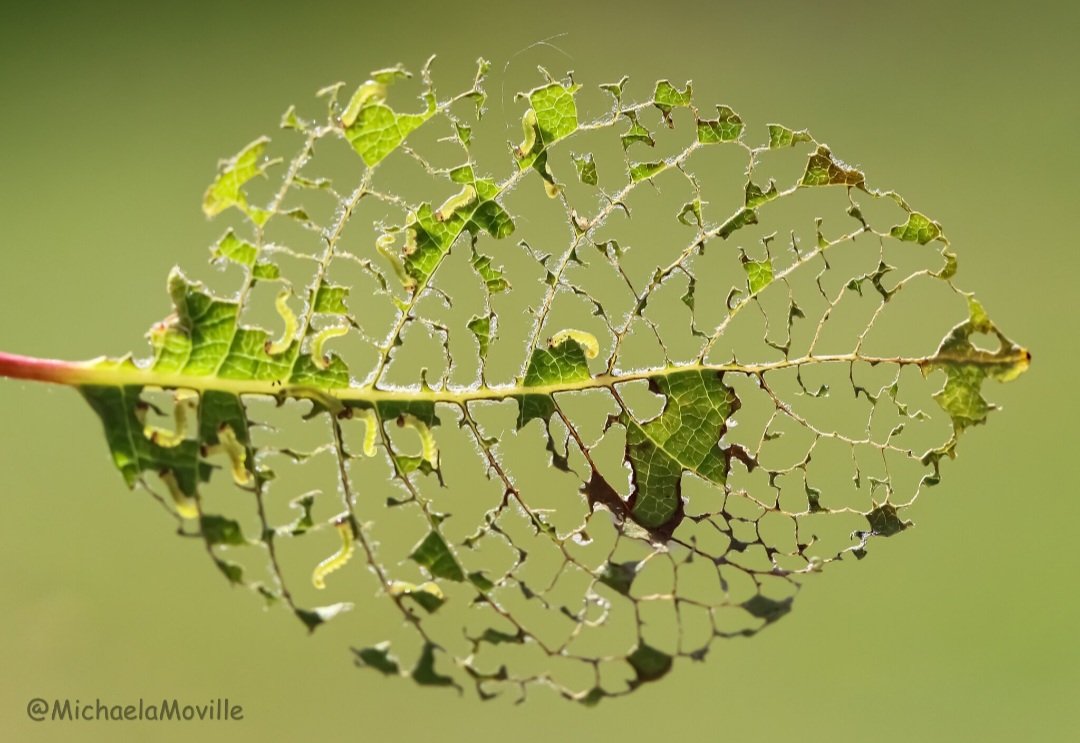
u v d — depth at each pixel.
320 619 0.41
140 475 0.41
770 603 0.41
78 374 0.41
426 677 0.41
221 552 0.41
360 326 0.41
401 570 0.41
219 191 0.41
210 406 0.41
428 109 0.41
